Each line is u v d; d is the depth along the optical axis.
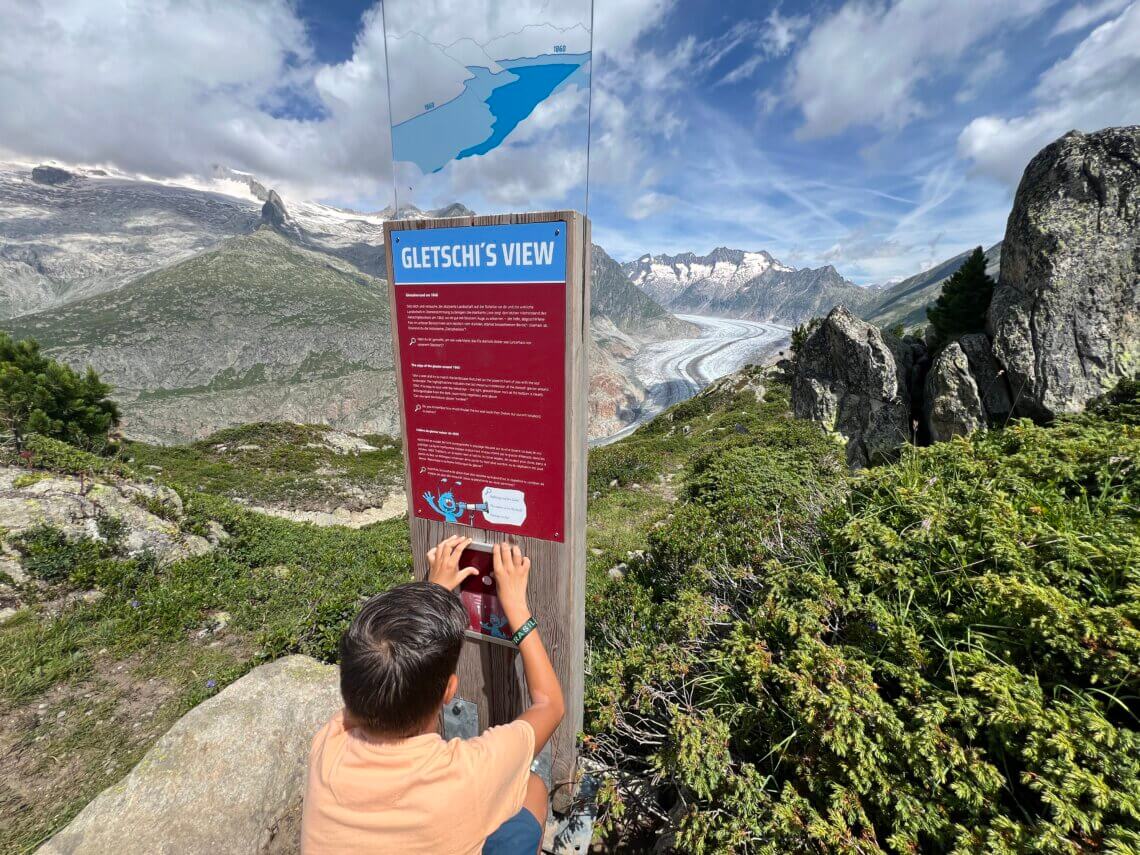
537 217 1.95
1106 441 3.15
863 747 1.83
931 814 1.66
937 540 2.55
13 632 5.41
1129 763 1.51
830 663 2.11
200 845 3.13
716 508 6.29
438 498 2.50
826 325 16.59
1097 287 11.39
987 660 1.97
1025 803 1.71
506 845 1.33
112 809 3.29
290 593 7.12
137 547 7.12
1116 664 1.72
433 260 2.19
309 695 4.19
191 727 3.84
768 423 19.25
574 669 2.49
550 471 2.21
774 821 1.79
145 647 5.62
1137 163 11.36
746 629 2.65
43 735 4.37
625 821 2.54
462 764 1.34
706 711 2.25
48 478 7.59
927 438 14.49
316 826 1.30
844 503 3.42
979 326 14.80
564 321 2.01
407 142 2.22
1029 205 12.55
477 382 2.25
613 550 9.06
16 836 3.47
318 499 19.70
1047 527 2.38
